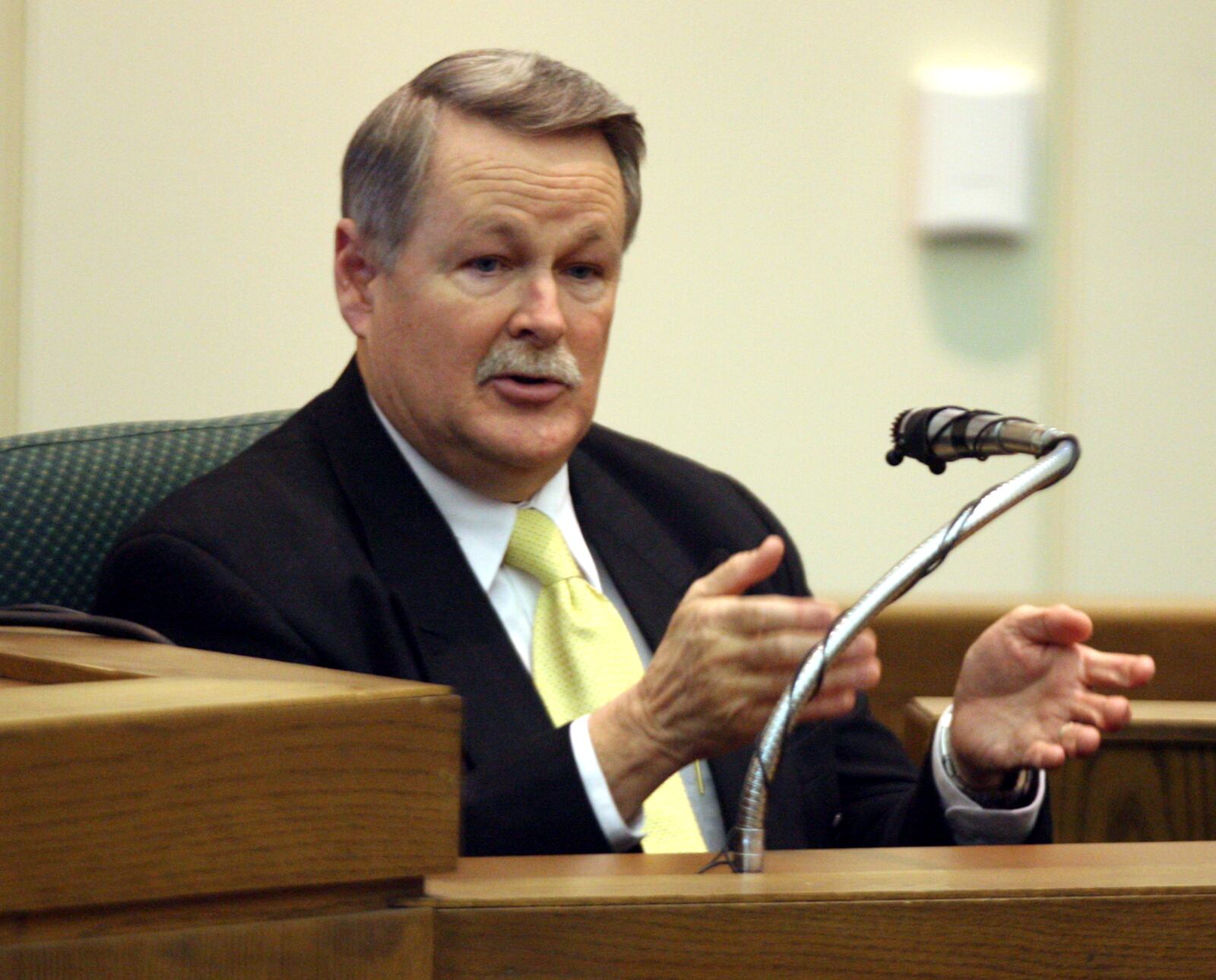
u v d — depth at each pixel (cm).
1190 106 1205
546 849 534
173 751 336
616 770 534
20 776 319
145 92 1070
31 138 1051
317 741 353
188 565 620
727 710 518
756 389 1185
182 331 1084
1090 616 850
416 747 365
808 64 1177
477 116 656
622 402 1171
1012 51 1195
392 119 664
